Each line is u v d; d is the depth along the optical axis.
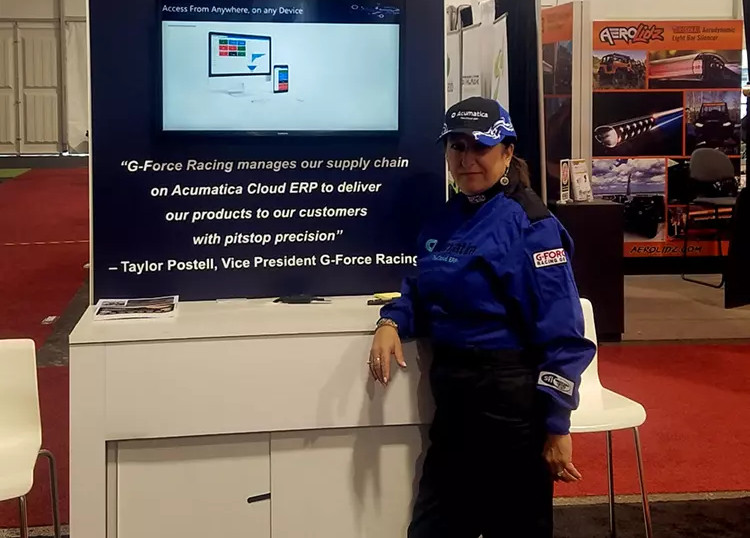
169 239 2.49
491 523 2.08
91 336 2.12
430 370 2.14
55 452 3.55
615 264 5.46
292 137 2.51
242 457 2.24
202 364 2.17
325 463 2.29
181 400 2.17
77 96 16.73
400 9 2.50
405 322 2.21
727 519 3.02
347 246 2.59
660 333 5.76
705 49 7.23
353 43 2.50
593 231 5.41
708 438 3.83
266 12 2.44
